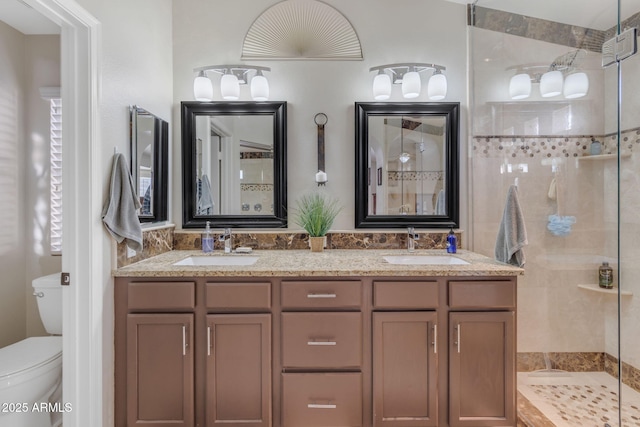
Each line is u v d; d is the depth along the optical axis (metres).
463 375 1.51
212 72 2.13
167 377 1.49
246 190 2.12
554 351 2.07
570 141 2.02
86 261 1.35
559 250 2.06
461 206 2.12
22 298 2.01
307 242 2.10
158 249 1.89
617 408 1.74
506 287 1.51
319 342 1.50
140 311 1.49
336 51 2.13
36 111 2.03
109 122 1.45
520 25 2.04
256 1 2.12
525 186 2.06
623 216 1.91
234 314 1.49
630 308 1.89
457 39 2.12
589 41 1.92
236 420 1.50
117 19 1.51
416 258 1.95
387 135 2.12
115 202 1.46
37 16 1.85
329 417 1.51
